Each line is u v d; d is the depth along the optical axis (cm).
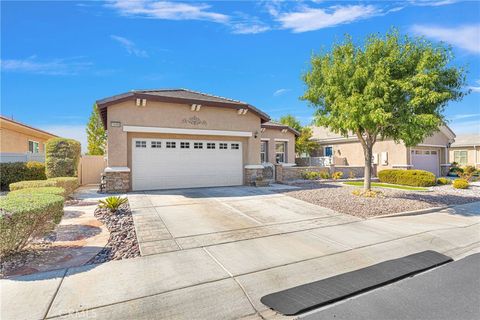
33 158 1571
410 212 888
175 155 1330
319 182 1781
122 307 336
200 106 1323
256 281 413
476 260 524
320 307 350
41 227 502
